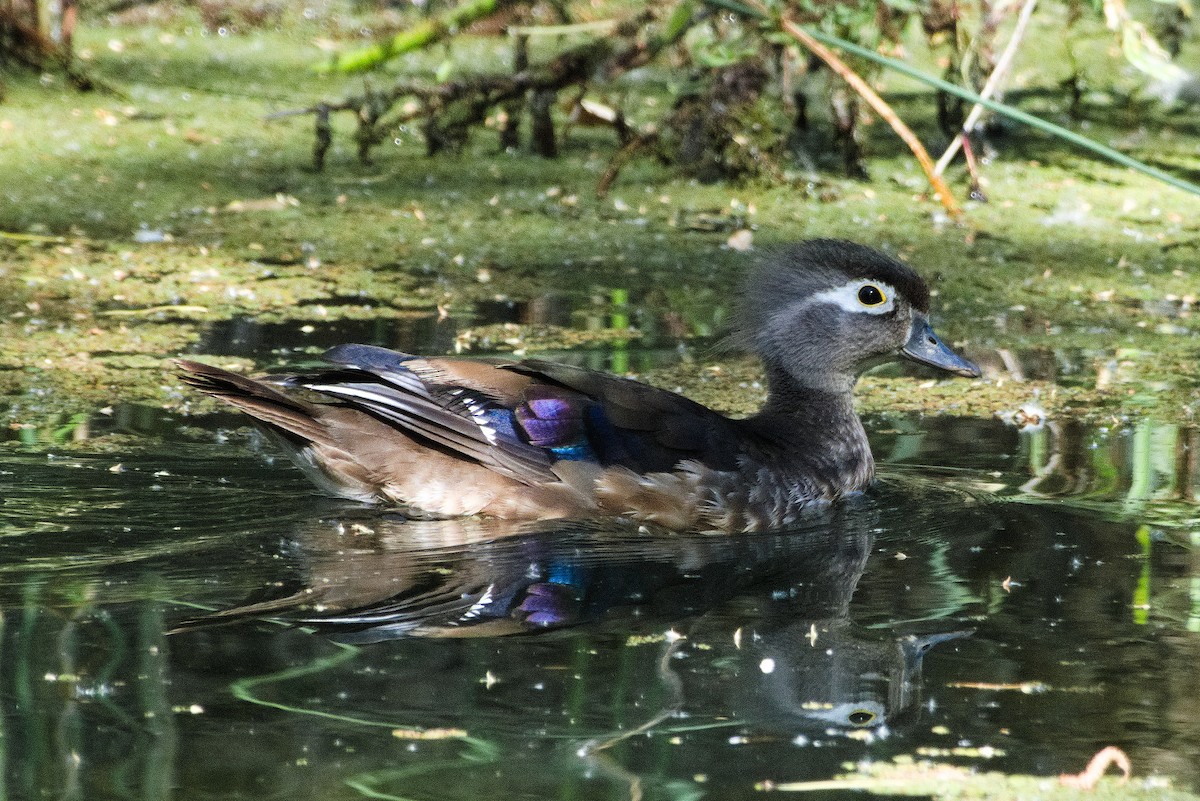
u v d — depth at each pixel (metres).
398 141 21.11
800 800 6.98
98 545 10.02
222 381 10.81
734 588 9.75
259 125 21.19
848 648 8.69
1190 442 12.45
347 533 10.45
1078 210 19.17
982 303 16.11
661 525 11.05
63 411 12.48
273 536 10.30
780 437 12.02
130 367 13.54
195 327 14.59
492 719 7.70
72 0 22.22
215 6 25.55
